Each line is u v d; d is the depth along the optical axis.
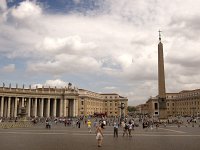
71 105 151.38
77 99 150.50
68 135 35.19
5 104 132.50
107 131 43.94
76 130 46.00
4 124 53.56
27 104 133.00
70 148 21.59
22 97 128.62
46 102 146.12
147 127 55.78
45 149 20.80
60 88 149.88
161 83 66.81
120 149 21.22
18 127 54.53
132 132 42.47
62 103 146.38
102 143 25.72
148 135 36.41
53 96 143.12
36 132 40.22
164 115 68.69
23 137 31.38
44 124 69.25
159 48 66.12
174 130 47.97
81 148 21.69
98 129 23.42
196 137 33.38
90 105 180.00
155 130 47.84
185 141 28.14
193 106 191.25
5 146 22.48
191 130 47.94
